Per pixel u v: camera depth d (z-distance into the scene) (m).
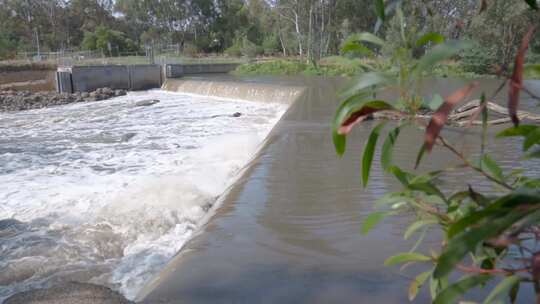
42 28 58.91
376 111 1.05
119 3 63.19
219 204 5.51
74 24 61.06
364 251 3.99
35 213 7.05
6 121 17.73
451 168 1.22
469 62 19.20
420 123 1.04
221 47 64.94
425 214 1.30
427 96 1.22
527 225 0.83
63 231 6.27
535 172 6.07
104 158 11.03
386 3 1.09
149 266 5.11
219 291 3.40
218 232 4.54
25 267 5.19
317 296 3.29
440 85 17.03
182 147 11.97
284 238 4.36
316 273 3.64
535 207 0.84
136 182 8.56
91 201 7.50
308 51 38.47
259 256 3.97
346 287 3.39
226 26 64.69
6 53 37.50
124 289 4.60
